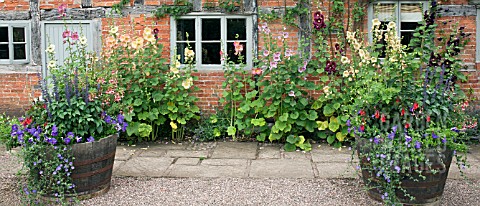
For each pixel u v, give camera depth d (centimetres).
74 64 646
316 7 776
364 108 472
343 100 702
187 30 803
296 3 776
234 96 760
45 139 458
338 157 661
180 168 609
